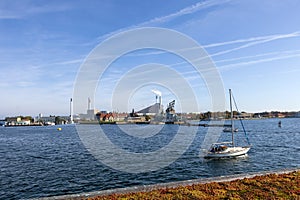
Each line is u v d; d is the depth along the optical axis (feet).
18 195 76.28
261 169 111.04
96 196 40.75
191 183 46.47
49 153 161.27
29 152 169.48
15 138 301.02
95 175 96.89
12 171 107.86
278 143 200.34
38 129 538.88
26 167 116.16
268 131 332.80
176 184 45.91
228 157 133.08
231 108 155.22
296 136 258.98
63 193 77.05
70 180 90.58
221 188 42.83
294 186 42.45
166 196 39.17
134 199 38.22
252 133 306.14
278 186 42.83
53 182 88.58
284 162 124.98
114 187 81.92
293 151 157.38
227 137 261.85
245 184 44.62
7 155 156.97
